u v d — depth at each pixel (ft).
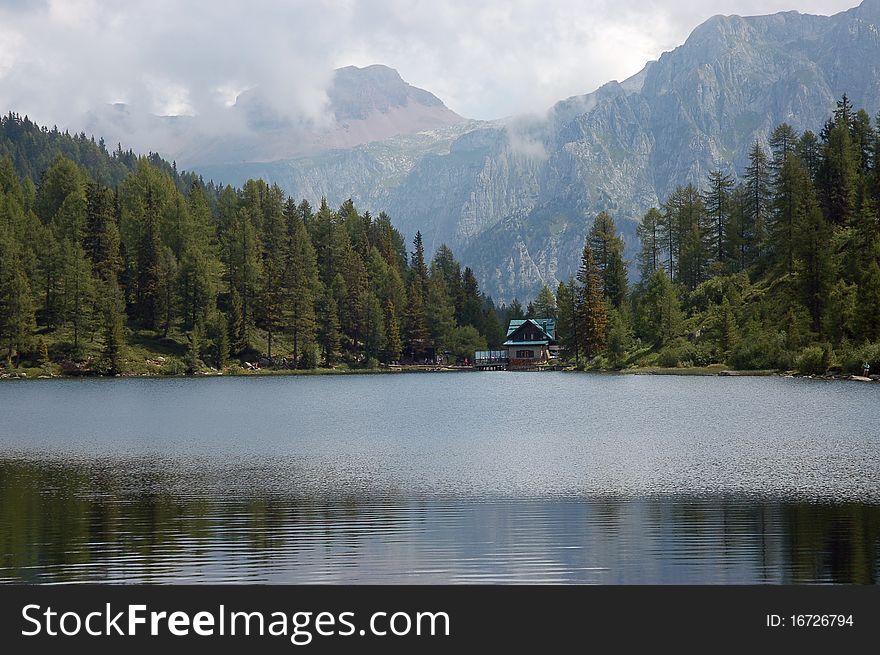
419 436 195.83
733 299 481.46
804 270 415.03
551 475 136.56
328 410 275.59
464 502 116.78
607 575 84.58
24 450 178.29
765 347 418.31
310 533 100.73
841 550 90.38
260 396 344.90
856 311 358.43
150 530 102.94
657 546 93.09
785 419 204.74
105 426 226.99
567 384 400.26
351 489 127.95
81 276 501.15
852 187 487.61
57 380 449.48
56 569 88.07
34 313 508.94
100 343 509.76
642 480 130.31
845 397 259.19
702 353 465.06
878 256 383.65
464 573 85.97
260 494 124.88
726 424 199.31
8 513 113.09
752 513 106.73
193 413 266.77
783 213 495.82
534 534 98.78
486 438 189.06
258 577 85.76
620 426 204.95
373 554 92.07
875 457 146.92
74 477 141.90
